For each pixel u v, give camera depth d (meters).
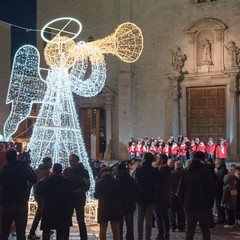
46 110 20.48
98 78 20.77
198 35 40.03
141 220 13.85
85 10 45.00
